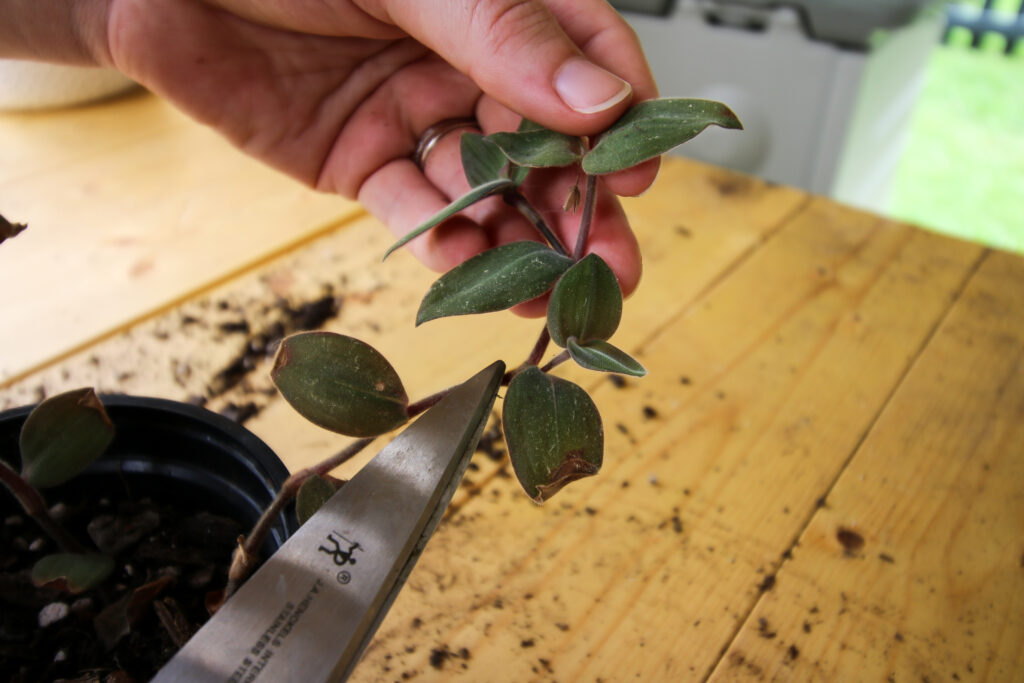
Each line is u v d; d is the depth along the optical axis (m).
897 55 0.60
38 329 0.30
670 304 0.34
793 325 0.33
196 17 0.29
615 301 0.18
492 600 0.23
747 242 0.38
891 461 0.27
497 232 0.26
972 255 0.37
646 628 0.23
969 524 0.26
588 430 0.17
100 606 0.20
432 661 0.22
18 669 0.19
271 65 0.30
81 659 0.19
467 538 0.25
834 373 0.30
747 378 0.30
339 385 0.17
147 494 0.22
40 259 0.34
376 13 0.27
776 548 0.25
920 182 0.93
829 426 0.28
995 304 0.34
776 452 0.27
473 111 0.32
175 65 0.30
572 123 0.20
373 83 0.32
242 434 0.20
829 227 0.39
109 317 0.31
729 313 0.33
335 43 0.30
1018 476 0.27
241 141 0.33
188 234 0.36
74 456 0.18
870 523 0.26
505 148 0.19
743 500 0.26
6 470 0.18
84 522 0.21
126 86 0.46
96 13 0.29
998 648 0.23
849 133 0.57
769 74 0.57
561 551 0.24
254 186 0.40
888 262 0.37
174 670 0.15
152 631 0.20
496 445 0.27
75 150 0.42
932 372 0.31
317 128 0.33
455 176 0.30
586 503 0.26
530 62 0.21
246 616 0.16
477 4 0.22
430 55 0.32
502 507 0.26
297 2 0.27
